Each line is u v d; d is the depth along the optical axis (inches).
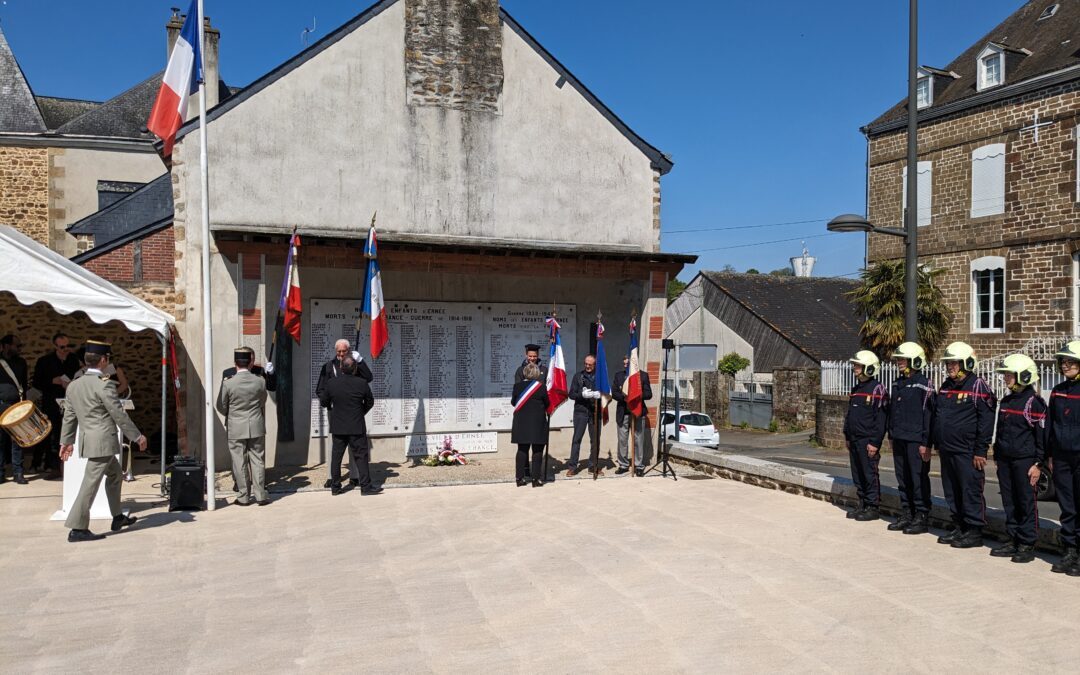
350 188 429.1
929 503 297.0
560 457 485.1
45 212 750.5
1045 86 797.2
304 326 430.6
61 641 187.8
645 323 470.0
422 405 453.1
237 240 377.1
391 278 448.1
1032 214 811.4
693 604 215.5
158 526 305.4
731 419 1229.7
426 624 199.9
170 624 199.5
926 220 923.4
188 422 400.2
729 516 327.9
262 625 198.8
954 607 213.2
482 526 307.0
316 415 433.1
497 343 468.8
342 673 169.2
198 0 338.0
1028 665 175.3
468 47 455.2
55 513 316.5
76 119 788.6
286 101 417.7
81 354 467.8
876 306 849.5
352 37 431.8
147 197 665.0
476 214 454.6
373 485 383.6
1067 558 245.3
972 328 872.9
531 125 468.1
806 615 206.8
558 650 182.7
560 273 439.2
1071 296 776.3
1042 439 252.8
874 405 320.5
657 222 498.0
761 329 1279.5
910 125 383.2
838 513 334.3
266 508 338.3
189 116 722.2
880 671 171.9
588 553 267.9
